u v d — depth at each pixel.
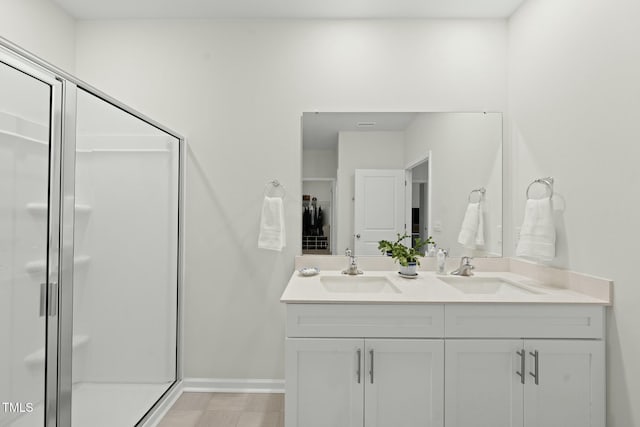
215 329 2.60
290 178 2.61
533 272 2.24
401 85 2.61
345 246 2.60
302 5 2.47
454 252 2.58
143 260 2.10
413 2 2.43
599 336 1.72
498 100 2.59
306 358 1.77
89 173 1.61
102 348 1.73
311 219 2.61
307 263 2.59
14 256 1.26
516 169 2.48
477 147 2.59
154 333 2.24
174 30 2.63
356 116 2.61
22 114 1.27
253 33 2.63
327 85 2.61
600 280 1.72
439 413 1.74
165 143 2.36
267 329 2.59
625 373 1.60
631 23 1.55
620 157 1.61
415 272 2.35
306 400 1.77
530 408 1.73
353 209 2.61
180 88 2.62
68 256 1.48
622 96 1.60
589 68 1.79
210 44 2.63
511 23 2.54
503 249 2.57
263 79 2.62
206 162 2.61
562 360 1.73
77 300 1.55
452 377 1.74
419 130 2.60
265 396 2.51
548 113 2.12
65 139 1.45
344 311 1.76
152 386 2.22
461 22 2.61
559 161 2.02
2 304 1.22
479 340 1.74
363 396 1.75
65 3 2.45
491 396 1.75
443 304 1.75
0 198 1.20
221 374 2.60
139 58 2.62
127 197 1.93
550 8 2.10
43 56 2.38
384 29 2.62
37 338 1.35
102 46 2.62
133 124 1.97
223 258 2.60
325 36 2.62
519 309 1.74
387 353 1.76
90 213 1.62
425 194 2.60
